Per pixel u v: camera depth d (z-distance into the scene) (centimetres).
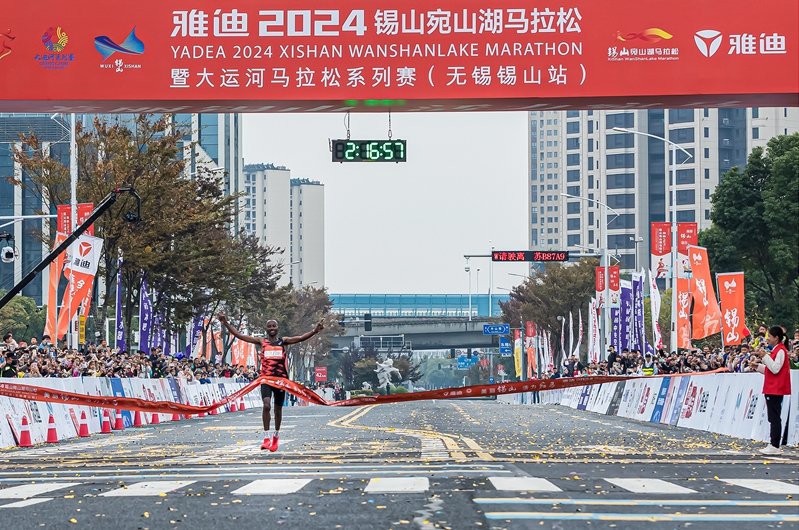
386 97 2617
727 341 3944
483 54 2620
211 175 5628
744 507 1029
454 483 1248
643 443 2138
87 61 2655
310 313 12225
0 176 11512
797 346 2573
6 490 1249
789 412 2122
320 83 2628
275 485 1243
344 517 962
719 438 2348
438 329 16375
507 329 12056
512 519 939
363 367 16325
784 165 7062
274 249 7325
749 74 2606
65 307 3903
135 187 4469
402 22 2628
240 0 2645
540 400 6781
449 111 2744
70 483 1331
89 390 2938
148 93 2648
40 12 2666
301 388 1708
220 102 2659
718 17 2614
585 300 9569
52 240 4444
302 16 2634
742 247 7431
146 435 2688
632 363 4266
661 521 929
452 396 1609
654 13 2620
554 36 2620
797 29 2606
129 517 989
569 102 2666
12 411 2319
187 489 1222
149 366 4156
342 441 2222
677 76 2614
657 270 4875
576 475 1355
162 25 2652
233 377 5778
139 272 4953
